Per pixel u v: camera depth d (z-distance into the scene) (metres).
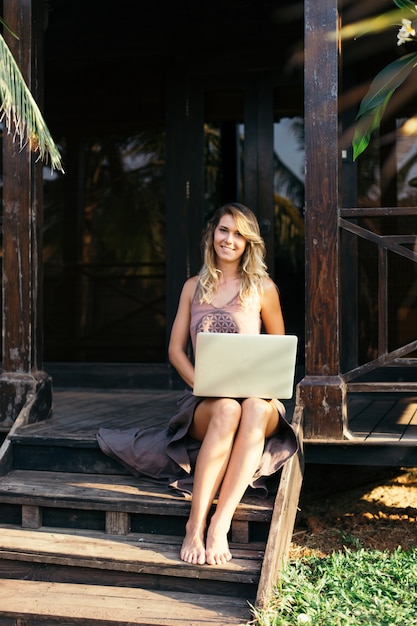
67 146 5.90
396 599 2.77
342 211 3.42
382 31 5.02
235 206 3.19
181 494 3.10
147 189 5.75
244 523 2.96
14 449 3.53
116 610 2.67
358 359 5.18
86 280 5.96
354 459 3.36
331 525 3.79
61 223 5.99
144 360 5.84
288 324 5.46
